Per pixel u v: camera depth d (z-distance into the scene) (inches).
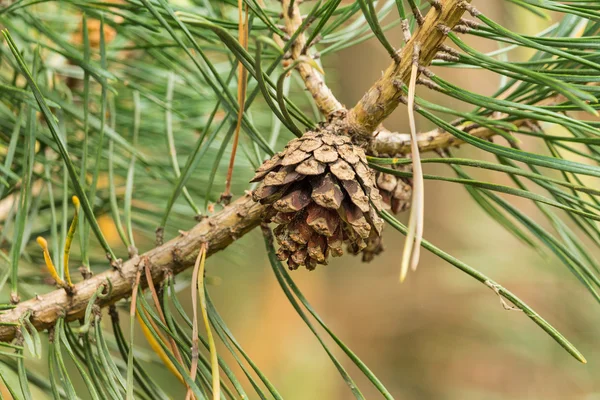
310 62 22.6
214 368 23.3
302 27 23.6
